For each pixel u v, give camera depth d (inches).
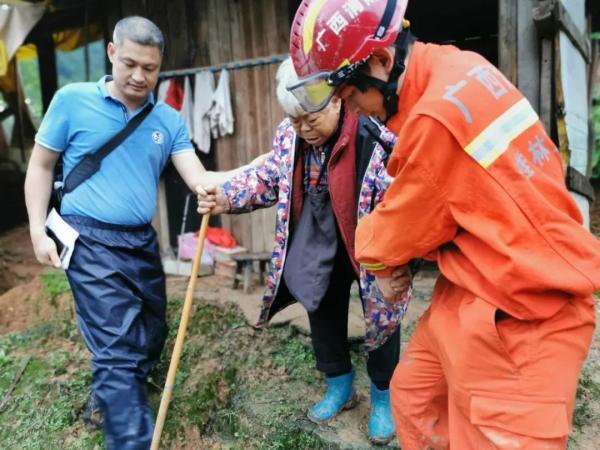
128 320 91.0
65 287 146.9
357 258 61.9
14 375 121.2
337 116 72.3
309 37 53.2
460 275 55.1
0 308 147.2
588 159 200.7
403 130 51.9
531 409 51.4
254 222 167.9
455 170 50.8
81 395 113.2
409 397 68.0
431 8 250.2
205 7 166.4
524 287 50.0
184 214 169.5
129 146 93.0
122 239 94.8
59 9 202.7
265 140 162.9
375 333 77.6
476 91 50.8
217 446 100.0
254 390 106.4
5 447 105.0
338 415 94.1
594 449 85.7
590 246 50.9
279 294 85.3
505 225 50.3
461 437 58.2
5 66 201.9
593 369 103.8
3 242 243.9
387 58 53.5
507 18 129.0
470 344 53.7
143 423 85.3
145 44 85.2
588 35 223.8
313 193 78.5
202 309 133.4
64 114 89.2
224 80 161.2
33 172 91.4
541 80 126.4
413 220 53.6
